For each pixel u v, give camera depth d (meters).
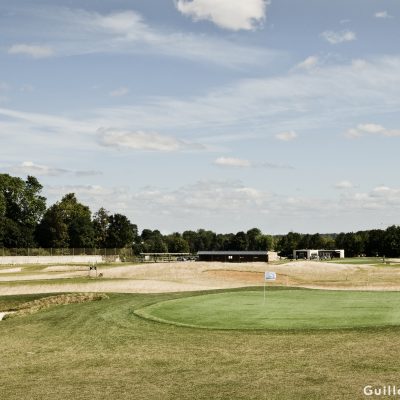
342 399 13.41
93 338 23.33
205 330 23.77
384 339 20.22
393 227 168.25
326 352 18.58
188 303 33.72
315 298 34.84
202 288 49.00
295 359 17.81
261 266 71.56
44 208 155.88
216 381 15.60
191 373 16.64
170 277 62.22
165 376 16.42
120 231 181.62
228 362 17.86
